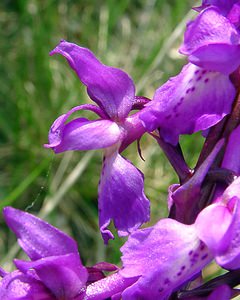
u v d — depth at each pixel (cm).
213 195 6
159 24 15
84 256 13
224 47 6
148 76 13
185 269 6
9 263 12
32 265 6
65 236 6
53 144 7
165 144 7
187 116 6
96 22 16
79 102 14
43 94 14
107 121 7
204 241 6
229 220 6
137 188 7
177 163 7
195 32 6
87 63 7
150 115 6
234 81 6
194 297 6
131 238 6
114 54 15
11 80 14
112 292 7
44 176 13
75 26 15
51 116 14
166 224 6
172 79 6
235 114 6
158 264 6
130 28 15
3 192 13
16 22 15
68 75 14
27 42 15
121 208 7
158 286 6
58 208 13
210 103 6
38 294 6
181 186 6
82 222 13
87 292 7
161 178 13
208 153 6
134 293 6
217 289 6
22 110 14
